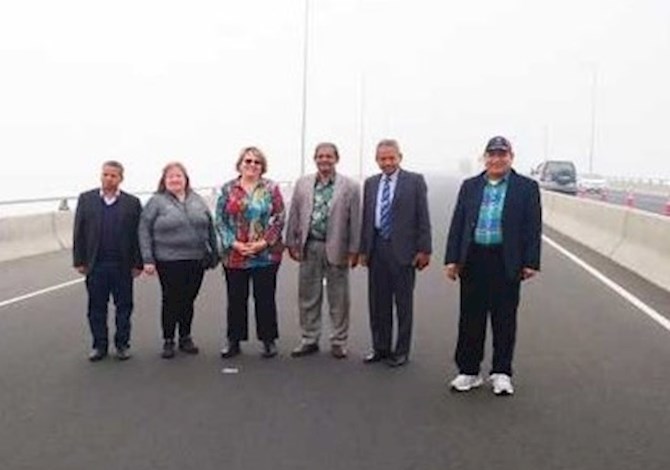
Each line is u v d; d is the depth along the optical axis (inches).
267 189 368.5
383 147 361.4
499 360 315.6
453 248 317.4
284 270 677.9
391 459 243.0
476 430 269.4
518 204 310.7
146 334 421.7
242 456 245.0
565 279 625.0
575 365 357.1
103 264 364.2
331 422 277.0
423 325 447.5
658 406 297.1
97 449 250.7
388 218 357.1
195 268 373.1
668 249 589.0
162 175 375.2
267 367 352.8
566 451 250.5
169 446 253.4
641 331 430.0
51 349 385.7
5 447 252.4
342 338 371.9
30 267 705.0
